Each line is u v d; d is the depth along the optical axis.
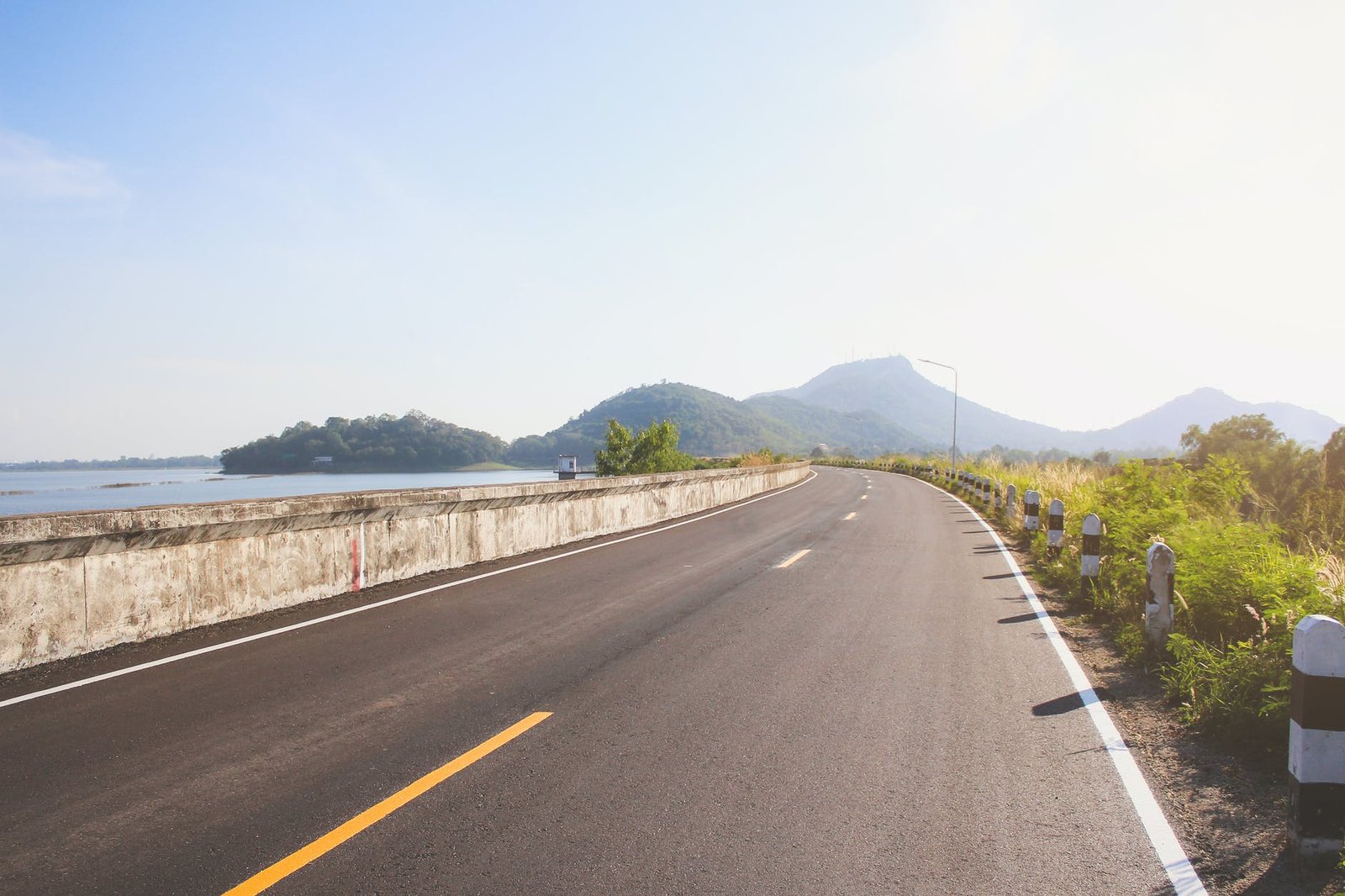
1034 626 7.92
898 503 25.47
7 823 3.62
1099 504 14.00
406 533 10.52
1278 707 4.66
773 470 35.28
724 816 3.70
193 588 7.57
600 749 4.54
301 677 5.97
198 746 4.55
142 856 3.31
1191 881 3.20
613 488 16.56
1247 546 7.62
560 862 3.27
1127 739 4.83
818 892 3.07
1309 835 3.32
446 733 4.79
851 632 7.52
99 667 6.23
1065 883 3.17
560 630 7.57
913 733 4.87
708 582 10.27
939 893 3.08
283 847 3.39
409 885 3.09
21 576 6.14
